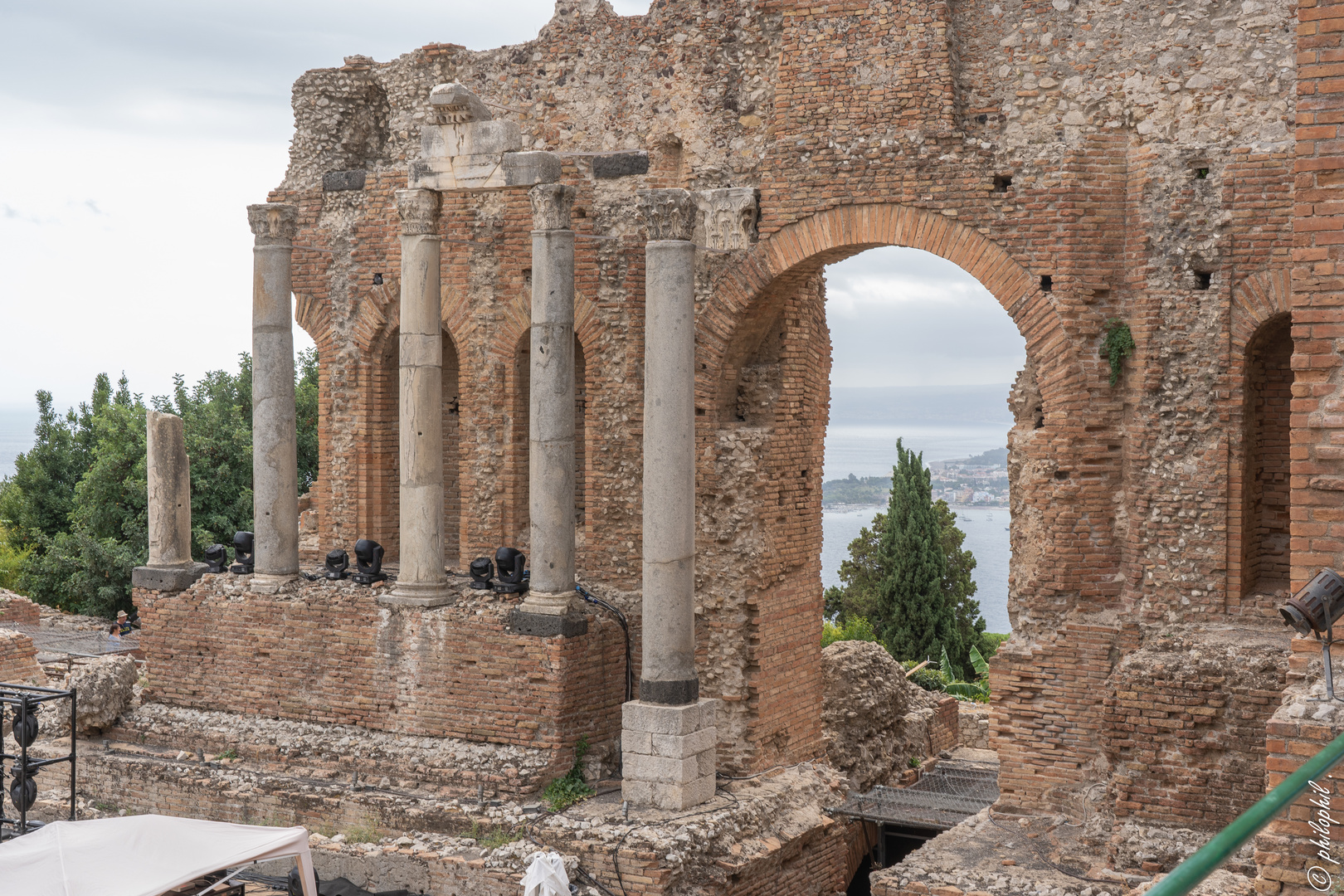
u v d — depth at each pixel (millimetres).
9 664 26312
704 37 22000
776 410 22062
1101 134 18719
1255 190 17453
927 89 19688
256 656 23219
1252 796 16266
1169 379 18125
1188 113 18094
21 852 14344
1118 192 18734
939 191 19594
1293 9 17469
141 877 14094
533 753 20516
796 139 20734
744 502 21672
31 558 45781
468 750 20906
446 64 24562
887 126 20031
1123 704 17047
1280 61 17562
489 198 23797
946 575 50750
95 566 42719
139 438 44656
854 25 20281
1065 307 18703
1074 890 16297
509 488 23812
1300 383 11578
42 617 34344
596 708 21172
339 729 22312
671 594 19328
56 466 50719
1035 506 19000
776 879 19656
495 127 21156
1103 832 17547
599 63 23109
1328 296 11422
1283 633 17281
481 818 19391
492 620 20984
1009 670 19094
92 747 23156
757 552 21625
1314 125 11438
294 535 23594
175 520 24562
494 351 23812
